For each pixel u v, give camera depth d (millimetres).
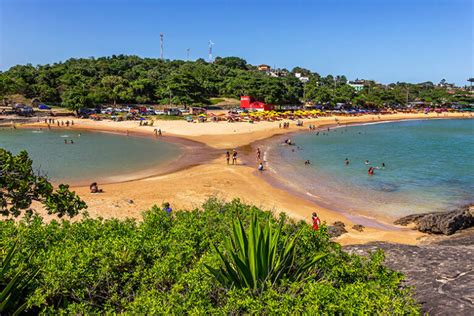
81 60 163375
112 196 26828
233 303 5320
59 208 10445
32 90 110062
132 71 139500
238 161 43688
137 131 71438
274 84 114750
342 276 6672
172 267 6801
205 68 157875
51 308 5836
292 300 5297
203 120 84438
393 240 20047
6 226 8852
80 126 78188
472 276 7090
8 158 10070
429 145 61469
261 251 5805
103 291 6402
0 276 6016
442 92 169500
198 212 10234
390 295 5707
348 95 135000
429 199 29203
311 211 25547
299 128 82625
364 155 50156
